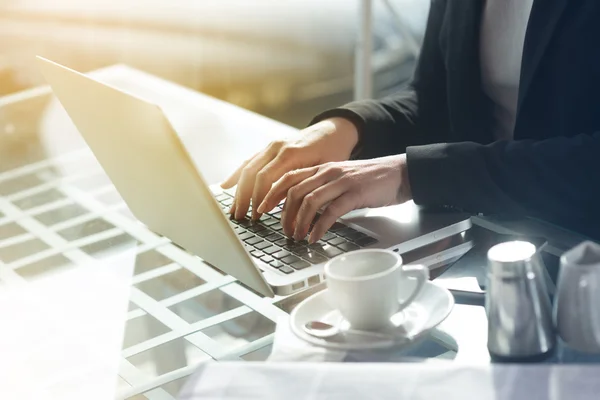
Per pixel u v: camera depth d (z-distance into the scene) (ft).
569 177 3.69
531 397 2.25
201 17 11.23
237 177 4.24
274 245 3.60
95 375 2.84
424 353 2.64
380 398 2.32
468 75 4.89
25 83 9.38
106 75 6.46
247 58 11.34
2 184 4.80
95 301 3.38
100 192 4.54
